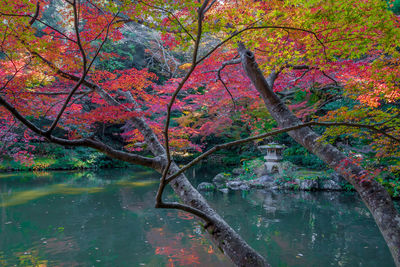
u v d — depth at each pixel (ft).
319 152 11.14
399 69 9.71
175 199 31.58
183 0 6.89
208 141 73.15
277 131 5.78
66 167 56.70
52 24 44.47
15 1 8.38
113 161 63.87
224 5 12.70
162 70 61.87
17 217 24.29
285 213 25.75
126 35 63.16
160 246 18.21
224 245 8.73
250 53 12.65
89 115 13.43
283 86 19.99
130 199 31.53
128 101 15.28
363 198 9.82
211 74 20.58
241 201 30.66
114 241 19.03
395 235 8.66
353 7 7.55
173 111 52.39
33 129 6.93
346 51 9.39
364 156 28.66
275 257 16.44
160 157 10.86
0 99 6.16
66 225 22.29
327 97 33.50
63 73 12.44
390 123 8.78
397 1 19.12
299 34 10.39
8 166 50.75
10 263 15.49
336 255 16.63
